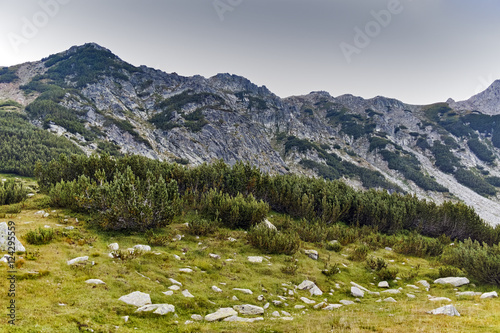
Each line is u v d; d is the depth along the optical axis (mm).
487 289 16938
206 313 11242
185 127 190000
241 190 35875
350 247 25984
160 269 14234
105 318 8812
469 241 25109
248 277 15844
